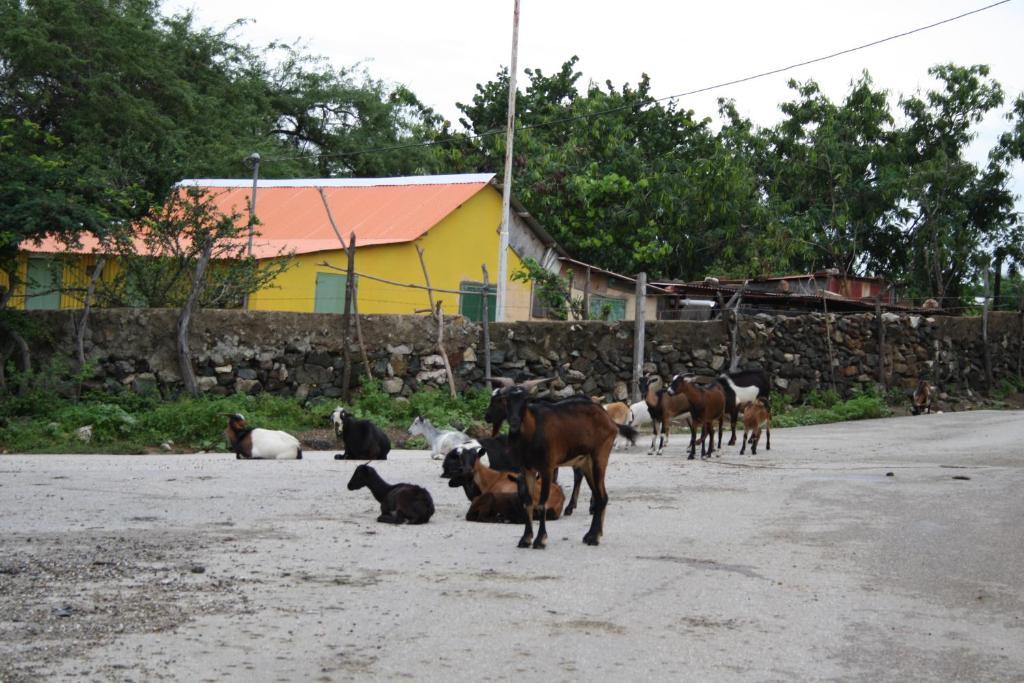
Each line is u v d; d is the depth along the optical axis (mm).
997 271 40531
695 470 15172
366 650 6371
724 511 11602
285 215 29094
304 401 20297
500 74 45219
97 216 19797
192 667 5973
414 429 16500
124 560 8539
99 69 35656
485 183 28109
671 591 8008
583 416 9672
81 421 17688
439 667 6102
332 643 6492
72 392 19219
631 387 23422
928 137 42438
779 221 40125
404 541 9656
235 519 10523
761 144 43688
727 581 8375
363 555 8984
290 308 24172
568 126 40844
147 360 19719
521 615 7227
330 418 19562
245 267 21875
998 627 7320
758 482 13875
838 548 9711
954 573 8820
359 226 27047
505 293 25781
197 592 7609
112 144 34312
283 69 50438
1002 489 13188
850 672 6277
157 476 13438
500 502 10797
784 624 7230
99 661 6035
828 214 41531
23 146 31859
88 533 9609
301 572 8305
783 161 42938
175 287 21562
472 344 21812
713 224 39344
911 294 40719
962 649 6797
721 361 24578
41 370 19578
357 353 20750
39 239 19828
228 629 6723
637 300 23109
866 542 9984
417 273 26172
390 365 20938
